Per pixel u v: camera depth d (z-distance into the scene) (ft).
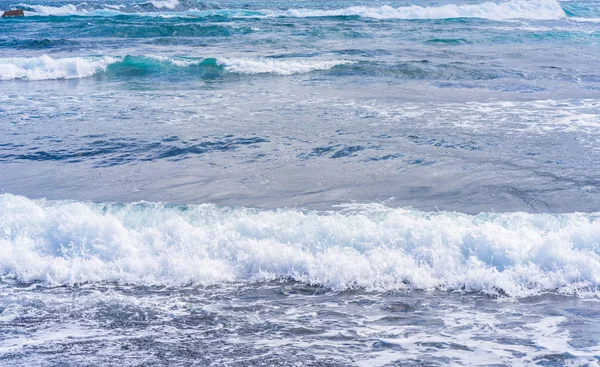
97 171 32.09
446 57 71.36
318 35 92.12
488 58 70.33
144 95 51.60
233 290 20.85
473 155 33.76
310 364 15.97
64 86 56.90
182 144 36.42
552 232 22.76
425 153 34.22
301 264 22.04
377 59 70.08
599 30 95.50
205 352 16.67
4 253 22.79
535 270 21.01
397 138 37.09
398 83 56.08
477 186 29.27
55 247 23.35
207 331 17.95
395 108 45.19
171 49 79.92
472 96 49.47
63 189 29.53
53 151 35.19
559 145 35.19
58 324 18.38
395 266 21.57
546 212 26.27
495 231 22.81
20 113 44.34
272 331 17.93
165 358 16.33
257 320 18.66
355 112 43.93
